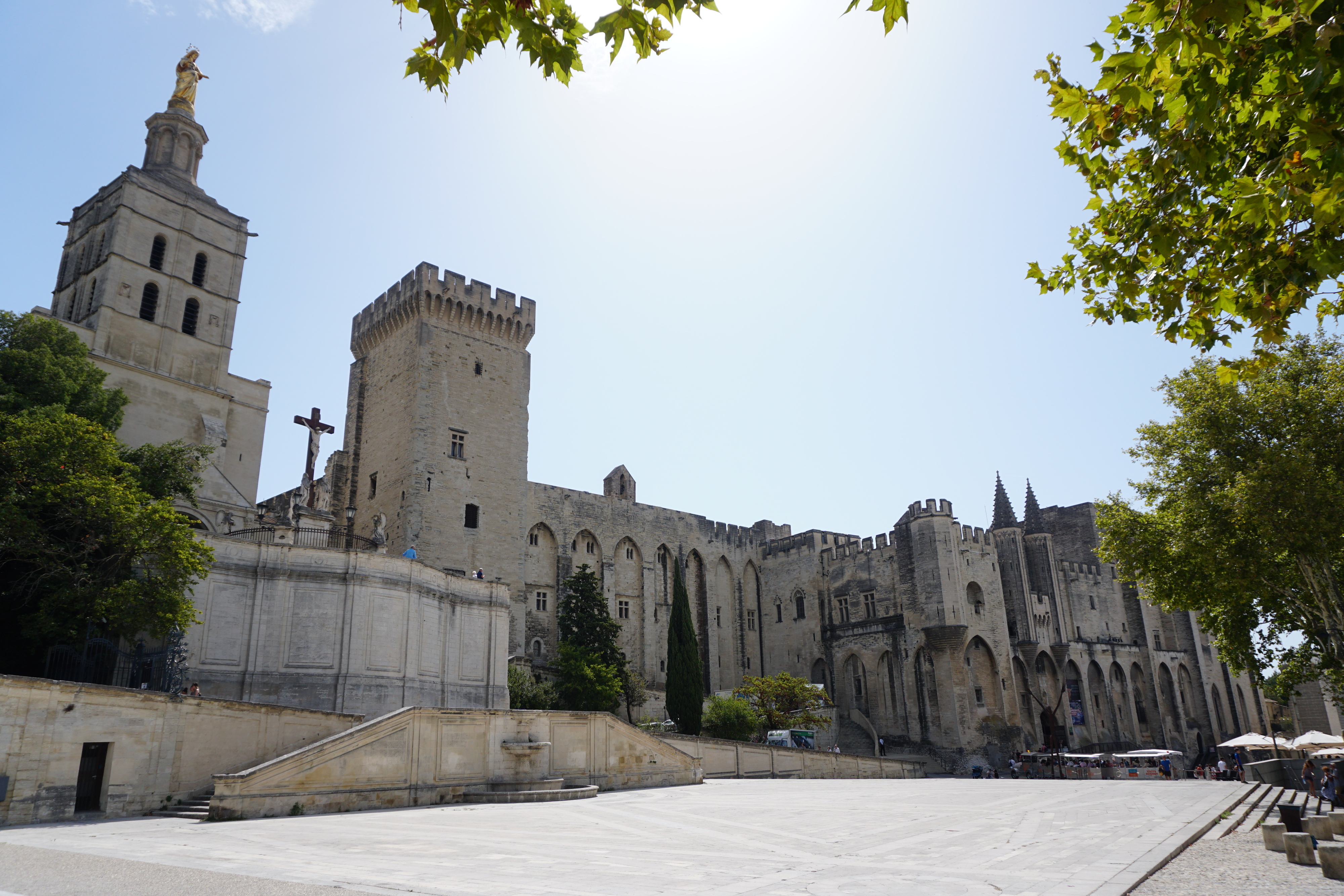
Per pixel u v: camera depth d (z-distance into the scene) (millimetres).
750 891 10031
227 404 49062
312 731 28016
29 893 9414
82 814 21281
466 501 62469
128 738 22484
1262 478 29359
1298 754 48219
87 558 28281
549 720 30938
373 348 69125
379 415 66125
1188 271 11781
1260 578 32500
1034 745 75750
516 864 12594
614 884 10586
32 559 27594
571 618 63531
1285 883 11453
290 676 35656
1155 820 18734
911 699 72250
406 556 42969
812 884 10602
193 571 29047
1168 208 10484
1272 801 25172
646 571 79312
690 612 65312
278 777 22312
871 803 26141
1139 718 87375
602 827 18891
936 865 12422
